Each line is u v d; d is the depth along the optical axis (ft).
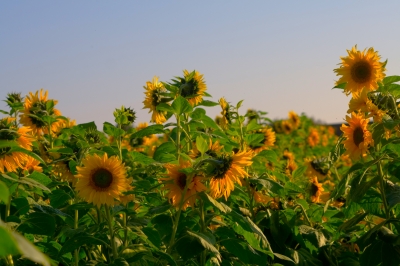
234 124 17.99
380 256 11.89
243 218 10.91
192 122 15.87
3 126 11.28
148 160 13.94
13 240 2.87
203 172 10.64
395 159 12.32
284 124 44.96
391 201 11.89
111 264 9.95
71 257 12.85
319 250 14.37
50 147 17.04
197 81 16.15
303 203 16.08
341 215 14.93
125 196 12.32
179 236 11.16
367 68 13.67
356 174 13.43
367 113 12.85
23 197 12.01
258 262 11.92
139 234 11.42
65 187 14.85
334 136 55.42
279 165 20.35
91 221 14.02
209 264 12.53
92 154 13.43
